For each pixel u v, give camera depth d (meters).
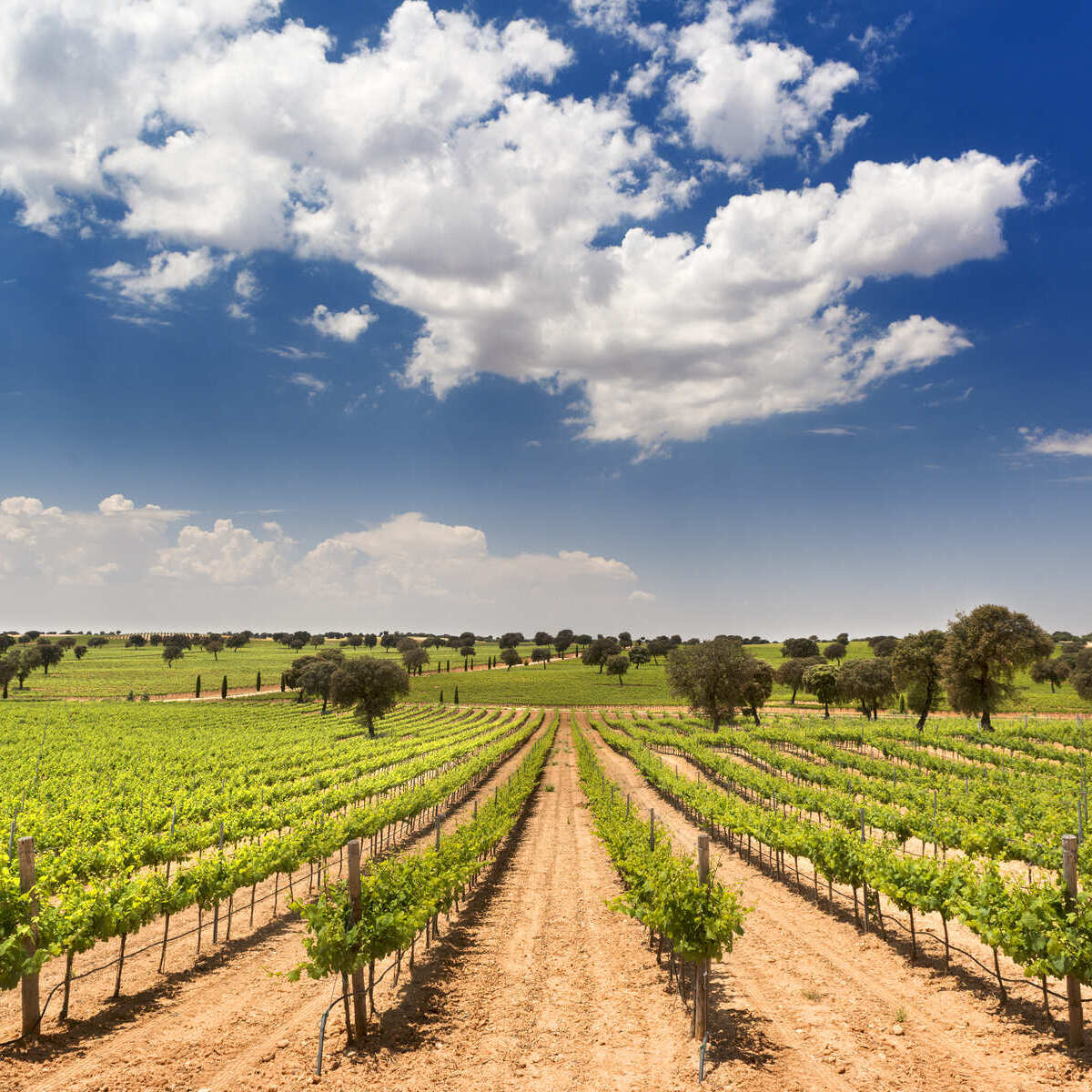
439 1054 9.47
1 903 9.58
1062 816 20.78
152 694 114.50
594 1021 10.62
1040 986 11.48
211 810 28.12
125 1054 9.24
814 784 35.81
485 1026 10.45
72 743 53.47
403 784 38.12
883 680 68.25
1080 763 37.84
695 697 59.78
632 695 118.38
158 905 12.56
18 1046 9.31
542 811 34.16
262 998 11.45
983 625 52.06
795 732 54.00
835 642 175.50
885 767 36.69
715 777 42.16
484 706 107.62
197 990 11.77
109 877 16.53
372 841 23.98
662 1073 8.91
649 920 11.27
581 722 86.69
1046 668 100.69
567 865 22.53
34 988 9.64
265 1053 9.41
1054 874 18.41
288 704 98.69
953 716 77.62
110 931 11.01
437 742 59.81
